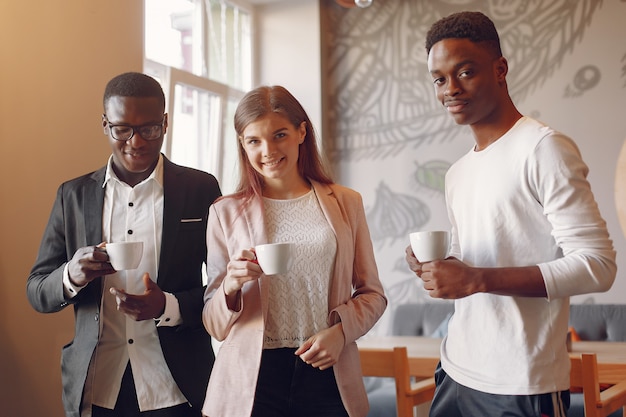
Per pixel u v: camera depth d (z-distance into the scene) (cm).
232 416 167
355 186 538
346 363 173
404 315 487
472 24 157
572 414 325
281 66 552
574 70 472
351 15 548
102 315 189
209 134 479
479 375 157
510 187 154
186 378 189
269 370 171
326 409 171
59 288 180
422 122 518
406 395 235
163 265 191
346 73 547
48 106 284
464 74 157
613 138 458
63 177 288
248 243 175
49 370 271
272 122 171
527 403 149
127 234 193
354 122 542
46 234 200
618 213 453
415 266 164
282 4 555
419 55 523
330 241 175
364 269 185
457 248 178
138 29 334
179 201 197
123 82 186
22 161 270
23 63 274
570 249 144
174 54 453
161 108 190
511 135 157
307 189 185
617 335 425
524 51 488
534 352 150
